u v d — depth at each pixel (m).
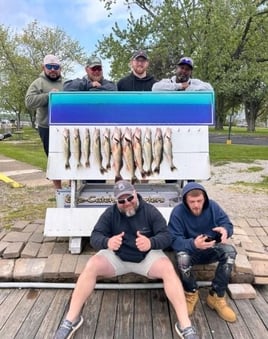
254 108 36.31
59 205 3.65
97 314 2.71
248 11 12.76
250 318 2.67
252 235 4.20
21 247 3.54
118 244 2.51
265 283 3.10
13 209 5.42
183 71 3.95
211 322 2.62
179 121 3.49
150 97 3.48
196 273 3.11
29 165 10.11
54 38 29.42
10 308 2.80
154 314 2.72
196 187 2.70
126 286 3.05
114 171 3.50
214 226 2.79
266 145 17.23
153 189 3.92
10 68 28.81
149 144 3.49
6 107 35.19
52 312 2.75
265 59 14.83
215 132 30.45
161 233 2.61
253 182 7.79
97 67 4.13
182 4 11.51
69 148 3.47
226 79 12.37
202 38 11.30
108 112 3.47
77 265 3.21
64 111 3.46
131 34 12.95
